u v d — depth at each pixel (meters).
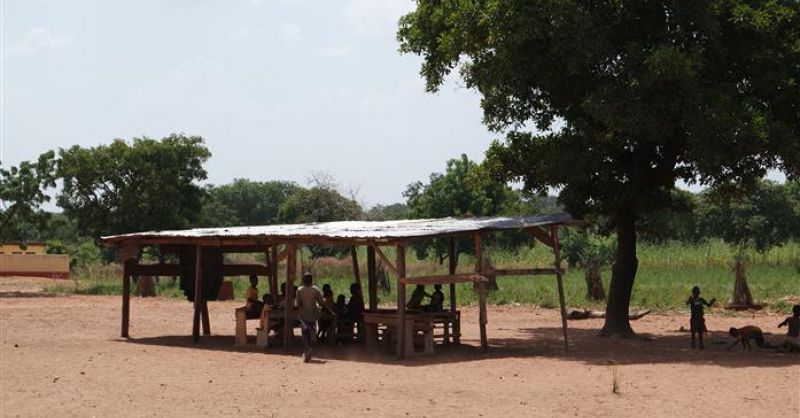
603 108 19.42
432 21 23.12
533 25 19.45
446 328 21.47
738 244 69.50
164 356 19.45
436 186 62.53
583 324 27.36
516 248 62.06
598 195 23.86
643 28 21.25
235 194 146.38
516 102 23.89
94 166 49.31
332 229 21.64
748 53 20.89
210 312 33.09
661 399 13.30
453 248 22.25
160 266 24.42
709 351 19.72
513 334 24.42
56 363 18.06
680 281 39.41
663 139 21.39
